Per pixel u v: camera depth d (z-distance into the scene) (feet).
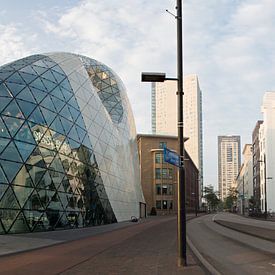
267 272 44.91
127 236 96.27
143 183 379.55
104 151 172.45
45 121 123.03
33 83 131.03
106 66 225.15
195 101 631.15
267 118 337.11
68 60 172.55
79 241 83.05
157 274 40.86
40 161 114.01
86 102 161.07
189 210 470.80
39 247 69.56
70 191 128.36
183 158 46.75
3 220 97.30
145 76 47.19
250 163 509.35
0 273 42.91
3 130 106.32
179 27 47.65
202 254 61.82
